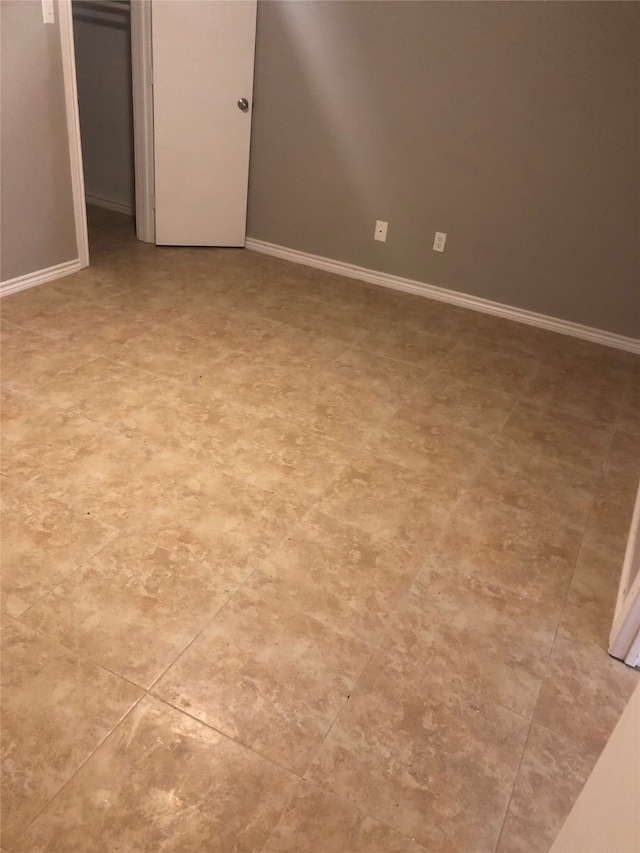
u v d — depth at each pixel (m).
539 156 3.44
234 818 1.36
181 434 2.47
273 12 3.65
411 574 2.01
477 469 2.53
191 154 3.91
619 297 3.57
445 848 1.36
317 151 3.91
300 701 1.60
